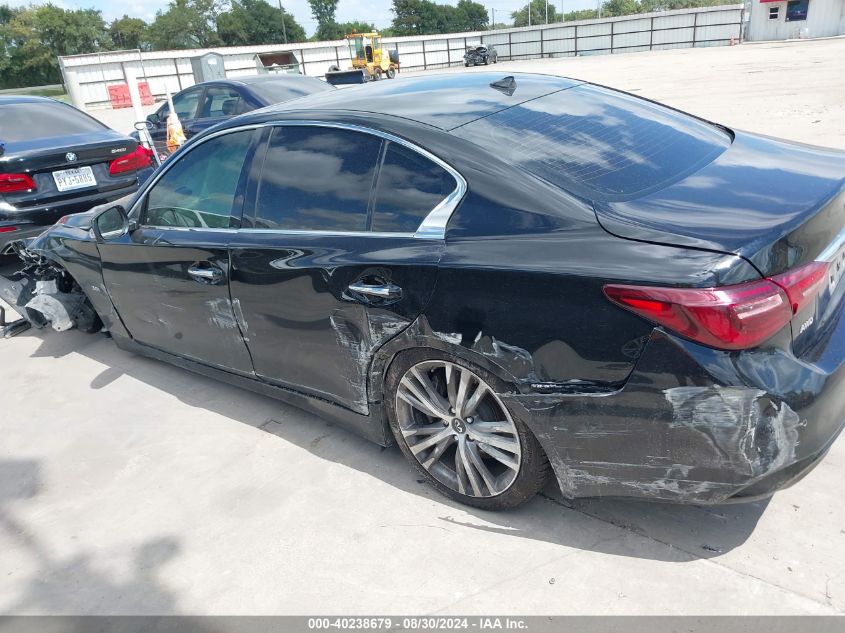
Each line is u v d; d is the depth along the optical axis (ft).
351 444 10.43
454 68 167.43
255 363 10.53
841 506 7.98
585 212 6.96
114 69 129.29
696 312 5.93
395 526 8.51
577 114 9.00
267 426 11.19
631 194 7.25
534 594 7.23
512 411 7.44
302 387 9.99
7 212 17.87
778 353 6.18
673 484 6.73
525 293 6.88
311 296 8.87
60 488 10.19
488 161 7.61
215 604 7.62
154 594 7.87
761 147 8.82
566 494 7.55
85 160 19.35
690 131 9.20
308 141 9.23
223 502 9.38
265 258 9.35
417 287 7.70
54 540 9.02
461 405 7.98
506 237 7.20
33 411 12.73
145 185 11.63
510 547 7.93
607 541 7.85
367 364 8.69
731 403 6.05
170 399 12.53
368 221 8.40
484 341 7.26
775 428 6.07
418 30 338.95
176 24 295.89
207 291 10.46
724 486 6.45
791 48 94.79
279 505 9.18
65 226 13.87
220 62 79.66
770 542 7.55
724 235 6.28
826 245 6.80
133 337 13.23
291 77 28.86
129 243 11.61
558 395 6.91
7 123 19.80
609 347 6.48
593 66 96.99
